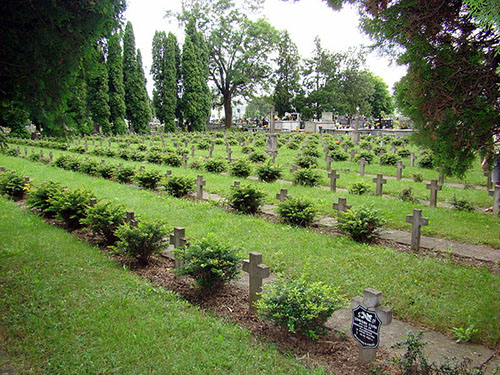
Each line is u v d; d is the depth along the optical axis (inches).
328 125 2349.9
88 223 328.5
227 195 454.0
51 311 201.0
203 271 223.0
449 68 254.1
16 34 217.2
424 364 147.9
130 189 579.8
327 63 2529.5
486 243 330.6
